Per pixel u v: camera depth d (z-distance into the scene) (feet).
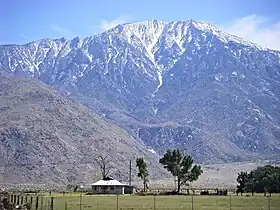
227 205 256.32
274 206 246.27
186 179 457.68
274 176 437.58
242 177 474.08
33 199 289.74
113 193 472.44
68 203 271.69
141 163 510.58
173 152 456.04
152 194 428.97
